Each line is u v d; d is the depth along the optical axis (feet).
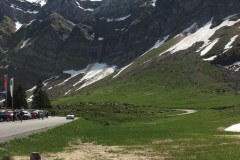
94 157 119.75
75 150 139.23
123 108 618.85
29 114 360.48
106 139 187.93
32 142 148.66
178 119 381.40
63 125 244.22
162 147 147.64
